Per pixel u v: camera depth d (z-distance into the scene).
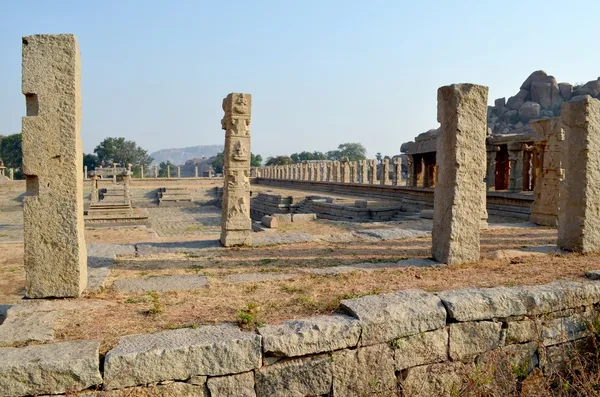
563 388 4.95
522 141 18.00
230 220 9.37
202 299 5.50
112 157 89.69
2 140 76.44
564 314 5.44
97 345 3.93
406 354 4.64
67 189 5.42
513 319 5.19
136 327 4.48
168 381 3.83
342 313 4.78
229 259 8.09
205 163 132.50
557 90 47.00
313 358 4.28
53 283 5.46
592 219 7.96
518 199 16.28
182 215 28.44
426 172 22.59
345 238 10.30
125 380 3.72
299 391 4.21
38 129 5.29
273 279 6.51
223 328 4.36
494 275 6.37
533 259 7.48
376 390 4.45
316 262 7.71
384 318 4.54
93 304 5.25
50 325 4.47
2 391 3.54
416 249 8.88
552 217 12.30
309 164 39.75
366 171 28.81
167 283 6.29
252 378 4.06
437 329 4.80
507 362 5.02
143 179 46.81
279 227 15.59
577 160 7.91
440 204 7.47
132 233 13.23
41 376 3.59
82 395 3.65
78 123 5.55
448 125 7.22
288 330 4.24
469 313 4.92
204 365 3.91
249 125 9.61
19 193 36.28
